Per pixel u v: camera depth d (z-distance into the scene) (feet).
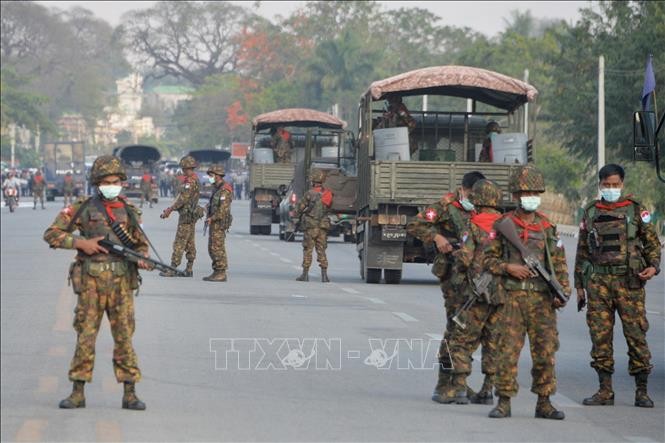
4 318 143.95
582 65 416.26
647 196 378.53
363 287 191.72
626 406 93.86
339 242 330.75
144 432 81.10
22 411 87.71
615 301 94.17
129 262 87.45
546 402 87.92
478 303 91.50
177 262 202.49
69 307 156.04
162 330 133.49
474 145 214.90
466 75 199.93
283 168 361.51
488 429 83.92
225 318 144.97
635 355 93.61
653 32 379.96
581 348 126.21
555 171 492.13
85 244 85.92
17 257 252.42
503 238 86.79
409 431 82.89
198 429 82.43
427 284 200.44
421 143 214.28
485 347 92.68
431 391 99.09
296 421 85.87
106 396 93.81
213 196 195.83
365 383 102.42
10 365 108.58
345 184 272.92
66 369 106.52
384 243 194.59
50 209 577.84
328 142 361.51
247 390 98.12
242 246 302.66
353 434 81.71
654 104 105.70
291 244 313.94
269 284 193.06
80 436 79.51
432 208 95.61
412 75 199.31
